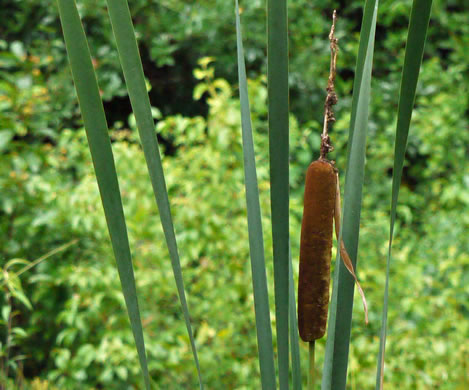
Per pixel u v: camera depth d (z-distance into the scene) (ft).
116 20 2.58
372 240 10.70
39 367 9.99
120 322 9.02
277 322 2.79
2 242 9.57
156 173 2.65
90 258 9.66
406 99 2.60
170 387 8.61
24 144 9.90
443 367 8.23
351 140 2.82
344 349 2.89
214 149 10.03
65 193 9.48
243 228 9.33
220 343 8.61
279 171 2.70
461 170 13.51
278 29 2.64
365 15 2.71
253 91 10.41
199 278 9.66
